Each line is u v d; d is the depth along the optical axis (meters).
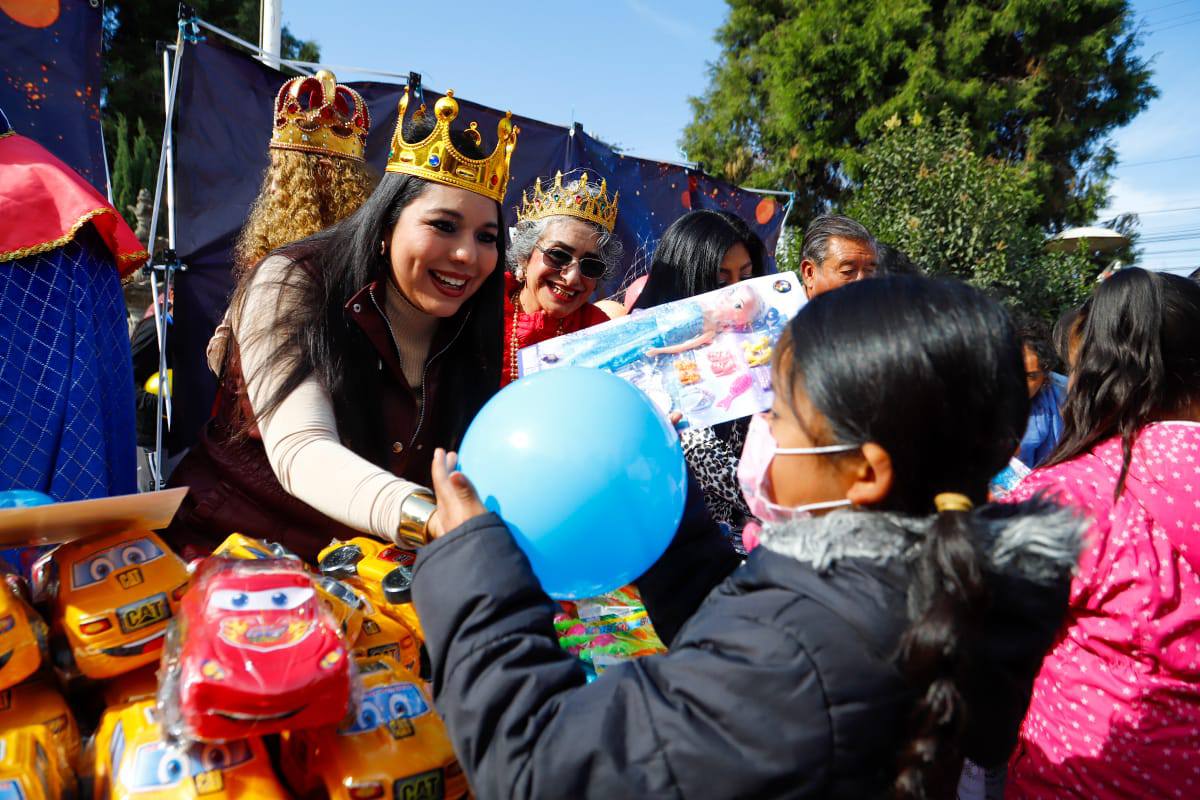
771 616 0.96
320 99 2.46
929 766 0.93
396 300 1.78
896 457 0.98
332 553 1.65
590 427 1.15
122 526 1.24
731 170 17.86
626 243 5.61
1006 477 2.22
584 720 0.96
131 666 1.17
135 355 4.15
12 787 0.98
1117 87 16.39
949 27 16.08
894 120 11.98
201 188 3.98
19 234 1.74
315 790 1.19
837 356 1.00
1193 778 1.60
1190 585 1.61
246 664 1.03
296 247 1.68
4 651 1.08
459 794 1.19
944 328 0.97
